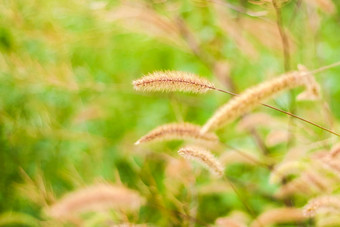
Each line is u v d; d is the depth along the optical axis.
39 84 1.15
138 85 0.85
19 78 1.13
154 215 1.06
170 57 1.42
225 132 1.16
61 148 1.20
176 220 1.03
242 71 1.34
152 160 1.15
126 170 1.16
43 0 1.17
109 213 1.01
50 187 1.08
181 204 1.05
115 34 1.21
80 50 1.33
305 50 1.16
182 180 1.05
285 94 1.05
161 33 1.14
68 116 1.27
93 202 0.95
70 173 1.08
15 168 1.15
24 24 1.16
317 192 1.00
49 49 1.20
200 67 1.41
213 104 1.24
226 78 1.17
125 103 1.30
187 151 0.92
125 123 1.30
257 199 1.12
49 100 1.24
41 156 1.18
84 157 1.14
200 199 1.11
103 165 1.14
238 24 1.12
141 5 1.12
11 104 1.20
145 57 1.40
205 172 1.13
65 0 1.15
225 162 1.05
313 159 0.98
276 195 1.07
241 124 1.08
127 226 0.99
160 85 0.85
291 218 0.99
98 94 1.26
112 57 1.40
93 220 1.01
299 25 1.17
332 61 1.46
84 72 1.21
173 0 1.16
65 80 1.14
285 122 1.06
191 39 1.18
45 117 1.17
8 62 1.13
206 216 1.09
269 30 1.10
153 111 1.30
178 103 1.20
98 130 1.30
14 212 1.09
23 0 1.18
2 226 1.12
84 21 1.27
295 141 1.06
